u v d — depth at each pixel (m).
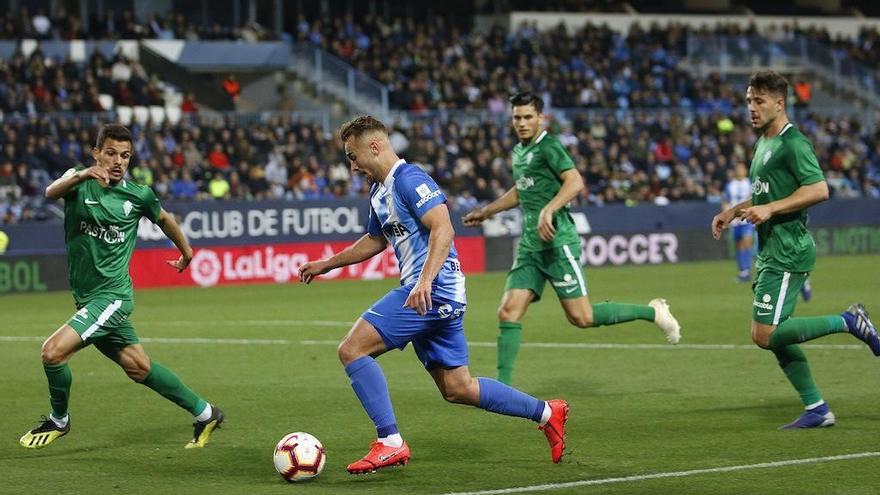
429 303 23.17
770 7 159.75
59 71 101.81
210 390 36.91
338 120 108.94
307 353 46.09
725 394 34.81
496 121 110.50
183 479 24.70
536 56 128.88
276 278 87.69
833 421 29.33
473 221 36.22
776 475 24.14
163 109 104.62
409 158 102.69
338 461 26.39
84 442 28.89
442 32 131.62
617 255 98.88
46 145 90.81
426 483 23.95
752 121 28.95
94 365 42.66
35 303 72.25
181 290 80.06
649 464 25.45
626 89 128.50
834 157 118.81
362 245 25.86
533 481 24.00
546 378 38.75
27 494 23.48
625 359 42.91
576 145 108.38
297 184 96.62
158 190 90.56
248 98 122.19
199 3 131.75
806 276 28.94
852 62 140.00
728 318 55.97
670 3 157.00
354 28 128.25
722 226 29.98
